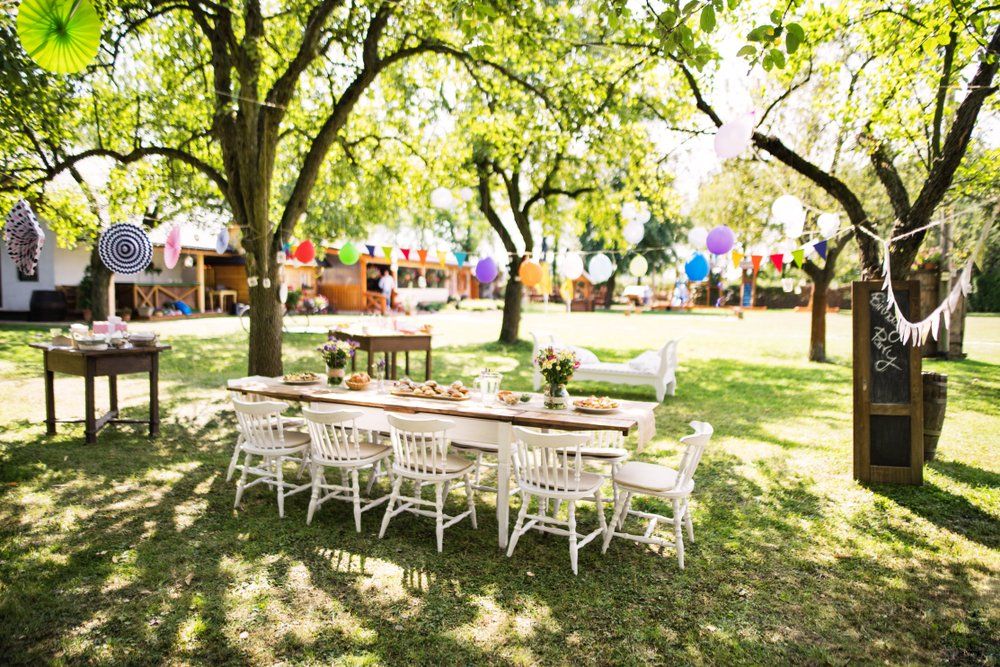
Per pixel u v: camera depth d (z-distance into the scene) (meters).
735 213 11.02
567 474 3.40
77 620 2.75
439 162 9.38
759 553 3.56
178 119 8.32
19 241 4.14
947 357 11.22
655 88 8.31
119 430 6.00
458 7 4.99
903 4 5.83
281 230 6.88
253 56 5.73
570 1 6.15
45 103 6.46
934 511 4.15
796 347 13.70
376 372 4.82
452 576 3.23
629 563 3.43
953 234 9.02
